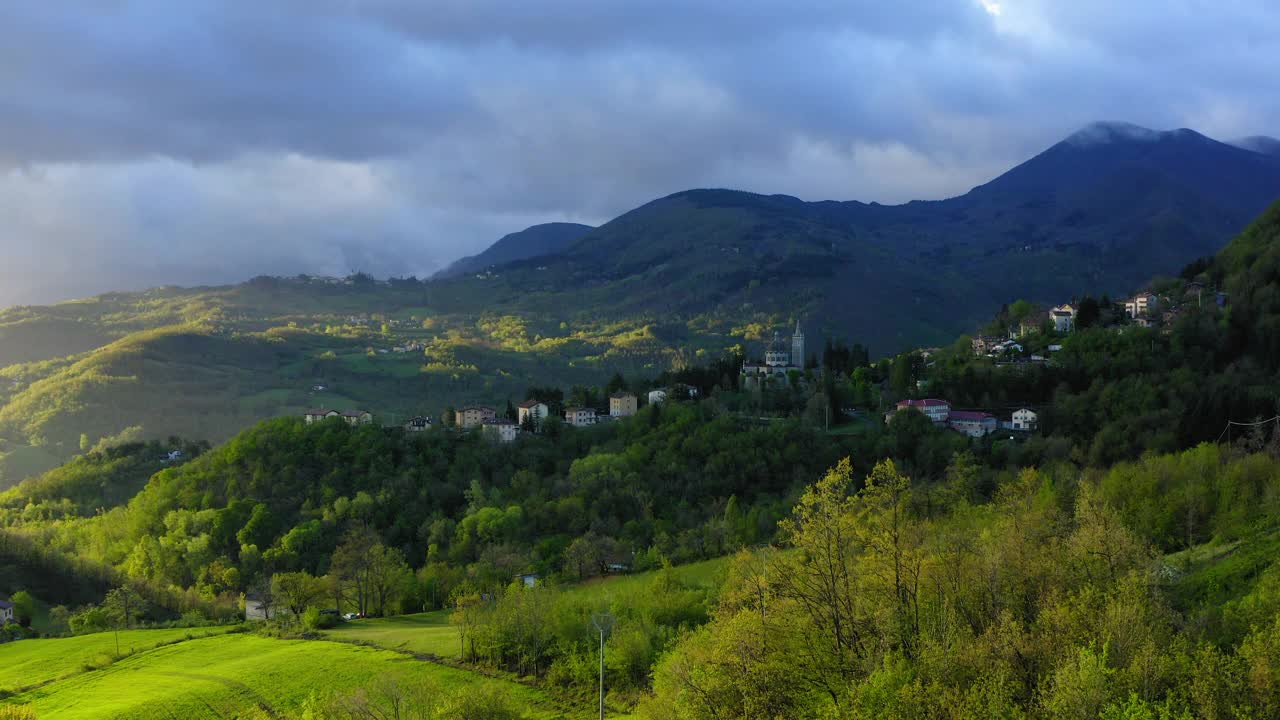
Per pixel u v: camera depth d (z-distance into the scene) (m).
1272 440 141.38
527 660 93.44
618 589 111.12
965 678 51.44
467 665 95.06
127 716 86.81
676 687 61.50
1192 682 48.72
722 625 63.16
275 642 112.62
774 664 54.97
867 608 58.22
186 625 132.25
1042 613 56.94
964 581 64.19
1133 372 193.75
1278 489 100.12
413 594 132.88
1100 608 57.81
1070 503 109.31
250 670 99.06
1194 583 75.19
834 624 58.28
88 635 125.56
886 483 61.56
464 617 98.38
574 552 141.38
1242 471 109.94
